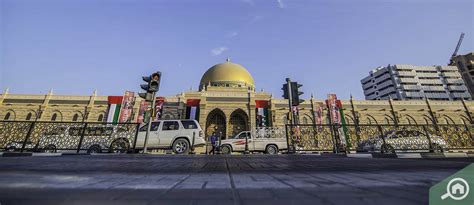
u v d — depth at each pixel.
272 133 14.43
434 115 35.31
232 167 2.06
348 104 35.16
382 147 9.52
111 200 0.66
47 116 31.09
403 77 74.31
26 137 8.48
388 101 35.97
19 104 31.44
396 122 34.28
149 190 0.84
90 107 31.73
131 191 0.81
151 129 9.67
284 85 10.44
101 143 9.29
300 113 33.62
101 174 1.35
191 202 0.65
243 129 32.66
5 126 8.72
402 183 1.01
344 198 0.71
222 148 13.55
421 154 7.76
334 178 1.22
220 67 41.56
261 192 0.82
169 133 9.57
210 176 1.30
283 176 1.31
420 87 72.19
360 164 2.54
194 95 33.09
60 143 9.13
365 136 10.12
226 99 32.66
